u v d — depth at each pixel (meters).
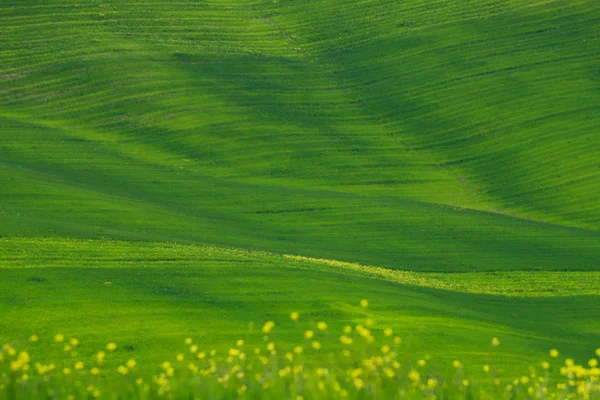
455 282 89.25
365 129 154.88
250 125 151.25
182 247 80.88
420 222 113.00
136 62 168.75
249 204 116.31
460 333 63.47
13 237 73.81
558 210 129.38
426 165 144.50
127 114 152.62
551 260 100.50
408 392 10.77
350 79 171.75
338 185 136.38
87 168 124.44
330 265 84.50
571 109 153.38
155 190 117.62
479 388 11.69
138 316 58.94
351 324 63.03
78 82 161.38
